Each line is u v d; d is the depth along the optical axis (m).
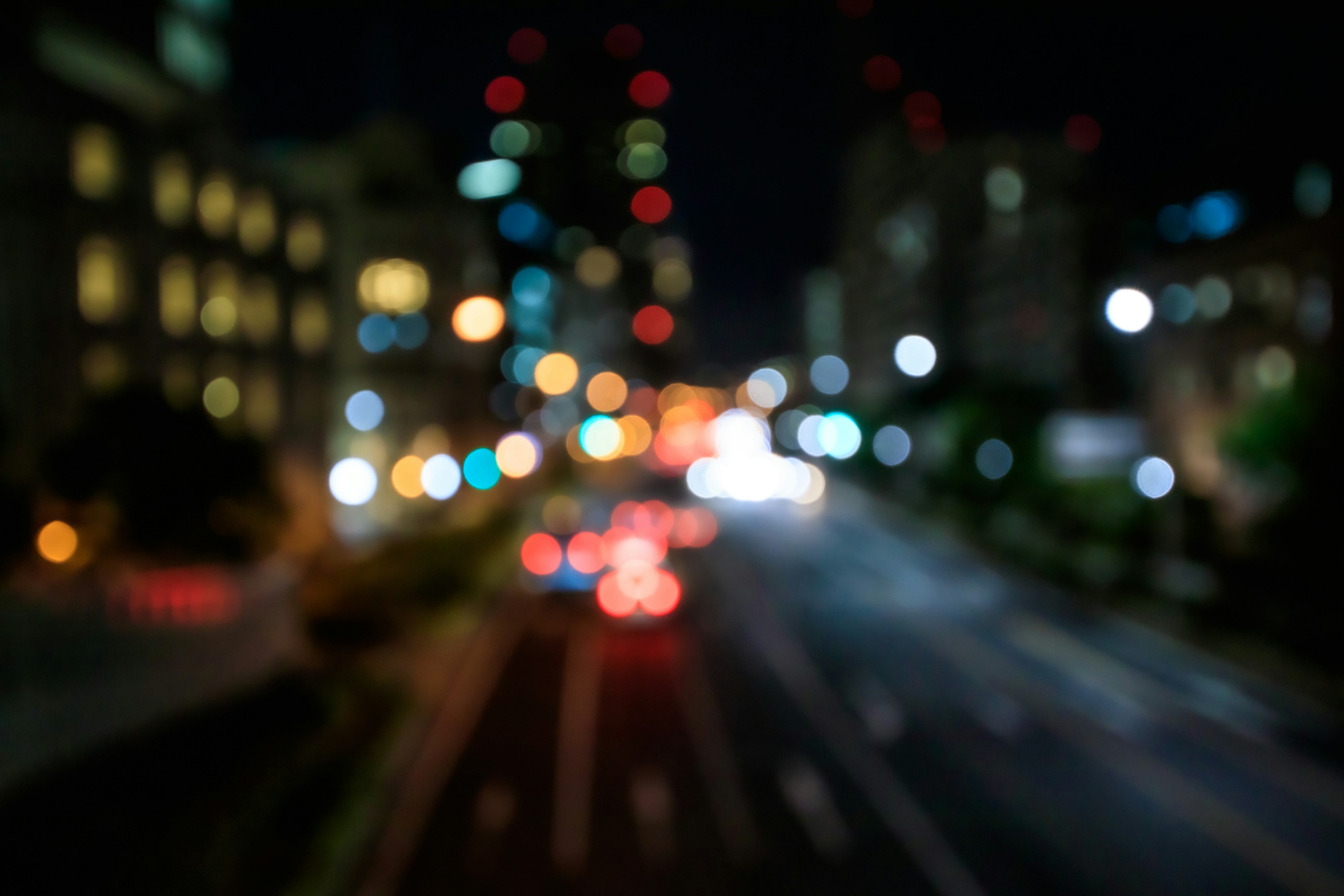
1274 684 22.39
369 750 17.11
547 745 18.47
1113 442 53.34
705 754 17.86
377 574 29.69
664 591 28.00
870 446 80.06
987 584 37.31
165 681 15.88
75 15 29.97
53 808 12.27
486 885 12.84
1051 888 12.63
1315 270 37.41
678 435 140.50
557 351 81.00
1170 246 46.25
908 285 90.38
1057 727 19.66
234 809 13.59
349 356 48.34
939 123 87.69
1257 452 28.77
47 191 29.20
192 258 35.38
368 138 49.94
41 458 22.34
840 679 23.33
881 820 14.82
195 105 34.59
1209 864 13.41
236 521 22.38
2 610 12.98
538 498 63.03
